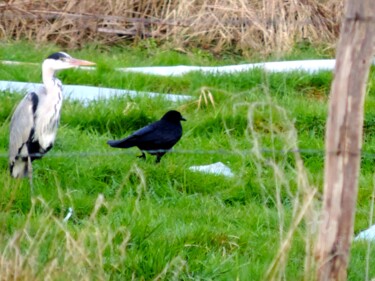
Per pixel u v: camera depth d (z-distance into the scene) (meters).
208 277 9.80
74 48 23.11
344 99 8.16
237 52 23.17
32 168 12.82
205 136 15.30
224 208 12.16
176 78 18.66
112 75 18.73
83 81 18.52
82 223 10.91
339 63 8.16
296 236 10.66
